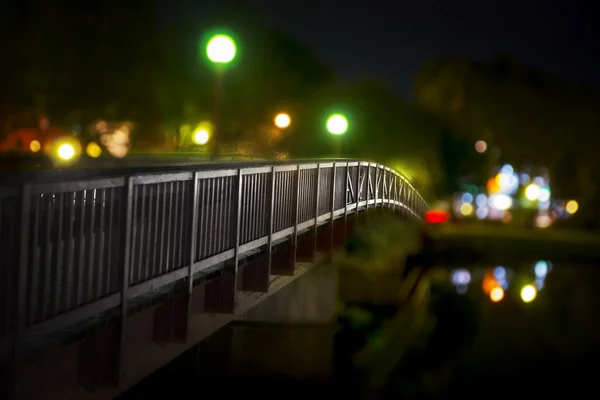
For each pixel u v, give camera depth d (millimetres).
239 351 23500
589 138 83875
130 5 41031
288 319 25062
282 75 50812
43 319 6598
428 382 24047
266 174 13000
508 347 28797
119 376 7945
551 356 27469
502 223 81312
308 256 16562
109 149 40688
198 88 44750
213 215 10555
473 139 81625
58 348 6914
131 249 8180
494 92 82312
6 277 6125
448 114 81812
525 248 58062
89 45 38938
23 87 36156
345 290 33938
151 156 26281
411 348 28578
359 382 24219
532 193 83688
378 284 34125
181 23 44688
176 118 44094
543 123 84250
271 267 14906
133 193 8141
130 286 8109
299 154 47875
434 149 63906
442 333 30953
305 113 50469
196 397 20625
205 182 10188
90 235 7352
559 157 86125
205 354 21828
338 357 25594
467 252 53562
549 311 36406
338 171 19125
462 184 81938
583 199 83188
